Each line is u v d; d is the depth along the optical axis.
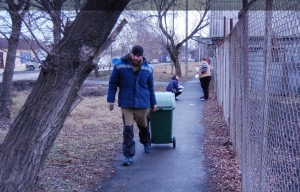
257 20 3.19
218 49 12.97
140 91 5.79
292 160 2.21
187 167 5.64
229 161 5.76
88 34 3.20
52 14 3.98
